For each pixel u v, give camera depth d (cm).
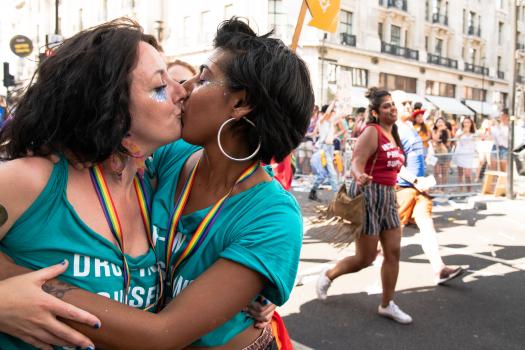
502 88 4769
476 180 1047
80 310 97
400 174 450
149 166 145
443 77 3906
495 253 596
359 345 337
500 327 372
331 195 1073
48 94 106
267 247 115
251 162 128
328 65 2858
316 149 1006
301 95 124
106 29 113
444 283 472
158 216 131
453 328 369
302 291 446
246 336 133
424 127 962
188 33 3056
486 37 4494
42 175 106
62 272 103
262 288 118
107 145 107
